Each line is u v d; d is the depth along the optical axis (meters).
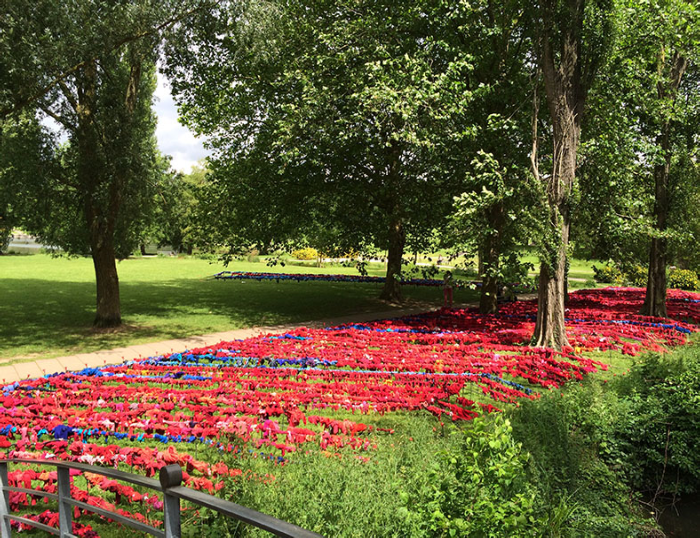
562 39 11.01
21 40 9.79
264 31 12.02
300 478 4.19
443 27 14.14
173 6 11.33
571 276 34.94
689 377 7.38
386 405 7.03
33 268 30.53
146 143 12.55
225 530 3.45
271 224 16.55
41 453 5.17
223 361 9.53
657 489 5.80
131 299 18.38
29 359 9.84
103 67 11.62
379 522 3.54
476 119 14.36
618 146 13.07
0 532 3.24
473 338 11.80
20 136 11.58
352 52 13.80
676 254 25.61
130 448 5.12
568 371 9.23
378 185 16.67
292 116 13.61
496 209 14.73
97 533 3.83
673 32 12.94
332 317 15.77
